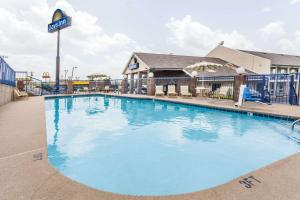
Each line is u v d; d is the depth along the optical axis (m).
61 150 4.46
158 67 23.23
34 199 1.85
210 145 4.95
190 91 17.36
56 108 11.55
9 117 6.10
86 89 27.45
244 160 4.01
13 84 13.24
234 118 8.52
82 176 3.22
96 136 5.69
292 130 5.98
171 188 2.90
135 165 3.70
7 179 2.20
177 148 4.72
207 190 2.06
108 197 1.92
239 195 1.96
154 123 7.60
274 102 12.52
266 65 27.14
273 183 2.20
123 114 9.73
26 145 3.32
